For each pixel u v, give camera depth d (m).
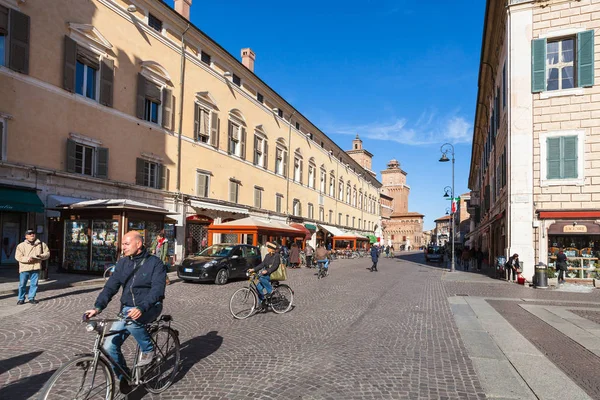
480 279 20.17
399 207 115.19
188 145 23.62
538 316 9.80
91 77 17.89
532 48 18.64
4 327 7.48
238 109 28.81
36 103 15.29
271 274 9.52
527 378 5.23
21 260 9.66
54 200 15.59
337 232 46.53
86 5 17.28
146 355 4.38
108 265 14.98
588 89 17.77
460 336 7.55
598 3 17.83
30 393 4.48
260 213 31.95
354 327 8.24
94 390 3.76
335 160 52.44
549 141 18.22
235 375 5.21
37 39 15.34
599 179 17.42
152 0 20.69
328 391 4.74
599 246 17.53
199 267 14.64
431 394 4.70
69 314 8.71
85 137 17.16
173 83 22.41
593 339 7.43
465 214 89.31
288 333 7.61
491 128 28.80
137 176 19.88
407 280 19.20
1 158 14.21
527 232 18.36
